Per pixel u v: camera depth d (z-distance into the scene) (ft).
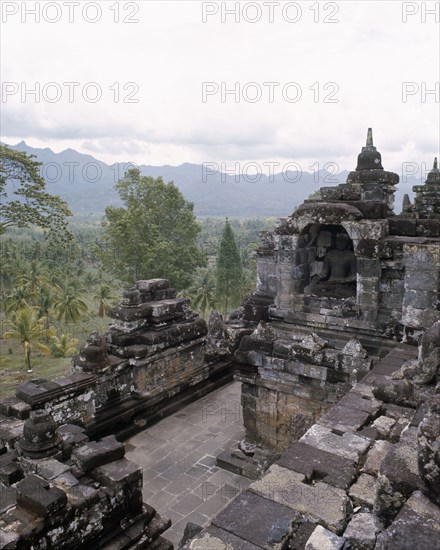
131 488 22.48
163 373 39.22
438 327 22.36
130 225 138.21
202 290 160.15
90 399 33.40
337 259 38.34
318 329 36.40
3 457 23.44
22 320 126.11
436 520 11.93
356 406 22.65
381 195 41.75
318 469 17.71
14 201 102.58
